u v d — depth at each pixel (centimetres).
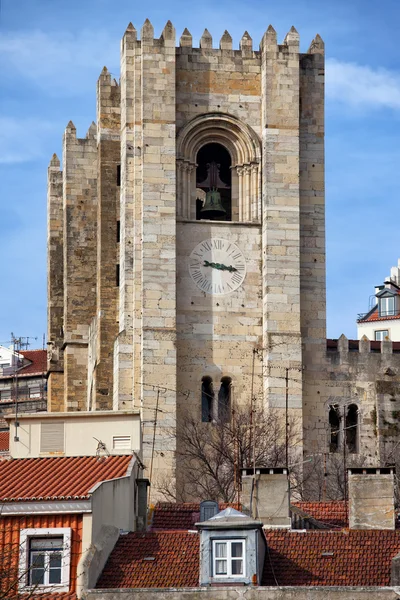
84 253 15262
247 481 8062
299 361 13412
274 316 13488
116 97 14525
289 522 7975
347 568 7312
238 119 13825
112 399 13838
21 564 7119
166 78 13650
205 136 13800
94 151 15362
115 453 9031
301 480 12262
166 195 13550
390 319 17975
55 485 7575
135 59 13775
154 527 8362
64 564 7125
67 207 15288
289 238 13600
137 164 13662
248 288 13650
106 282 14175
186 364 13438
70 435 9244
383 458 13400
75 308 15200
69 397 15100
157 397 13212
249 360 13500
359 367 13650
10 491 7462
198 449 12962
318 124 13925
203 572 7138
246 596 6931
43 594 7038
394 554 7400
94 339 14475
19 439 9219
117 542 7438
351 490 7912
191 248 13625
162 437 13088
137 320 13462
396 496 8738
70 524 7244
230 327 13562
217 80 13862
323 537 7488
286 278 13550
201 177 13875
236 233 13712
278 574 7269
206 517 8344
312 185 13850
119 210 14338
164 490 12444
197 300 13562
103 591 6969
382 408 13612
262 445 12706
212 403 13375
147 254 13450
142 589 6981
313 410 13525
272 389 13350
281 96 13762
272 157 13712
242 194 13775
